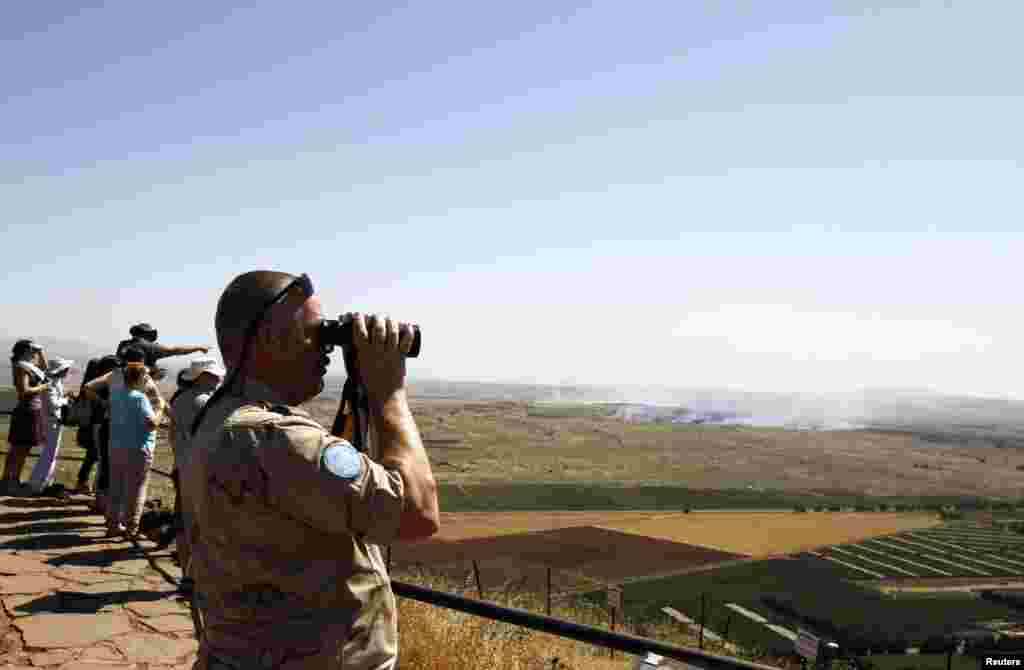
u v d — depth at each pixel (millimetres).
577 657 12875
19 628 4984
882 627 79625
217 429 1541
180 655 4742
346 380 1801
